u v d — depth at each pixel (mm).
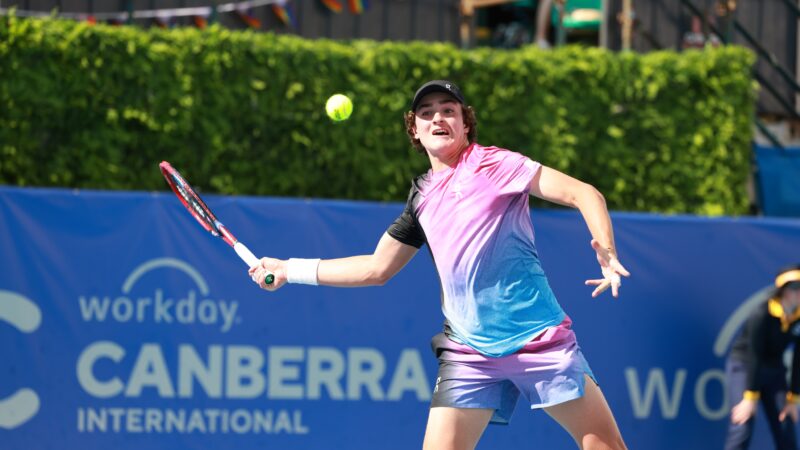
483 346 13930
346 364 23875
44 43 24703
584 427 13719
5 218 22172
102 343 22578
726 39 35062
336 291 23906
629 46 34938
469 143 14625
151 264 22938
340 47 27141
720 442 25797
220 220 23344
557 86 28484
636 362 25312
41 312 22297
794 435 24719
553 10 38250
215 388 23125
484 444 24266
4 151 24469
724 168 29406
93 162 25188
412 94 27438
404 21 37125
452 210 13883
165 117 25656
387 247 14648
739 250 26172
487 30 40750
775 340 24406
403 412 24156
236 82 26203
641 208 29156
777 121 40344
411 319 24312
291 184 26703
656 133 29188
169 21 33281
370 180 27172
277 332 23516
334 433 23719
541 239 24906
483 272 13742
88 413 22422
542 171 13500
